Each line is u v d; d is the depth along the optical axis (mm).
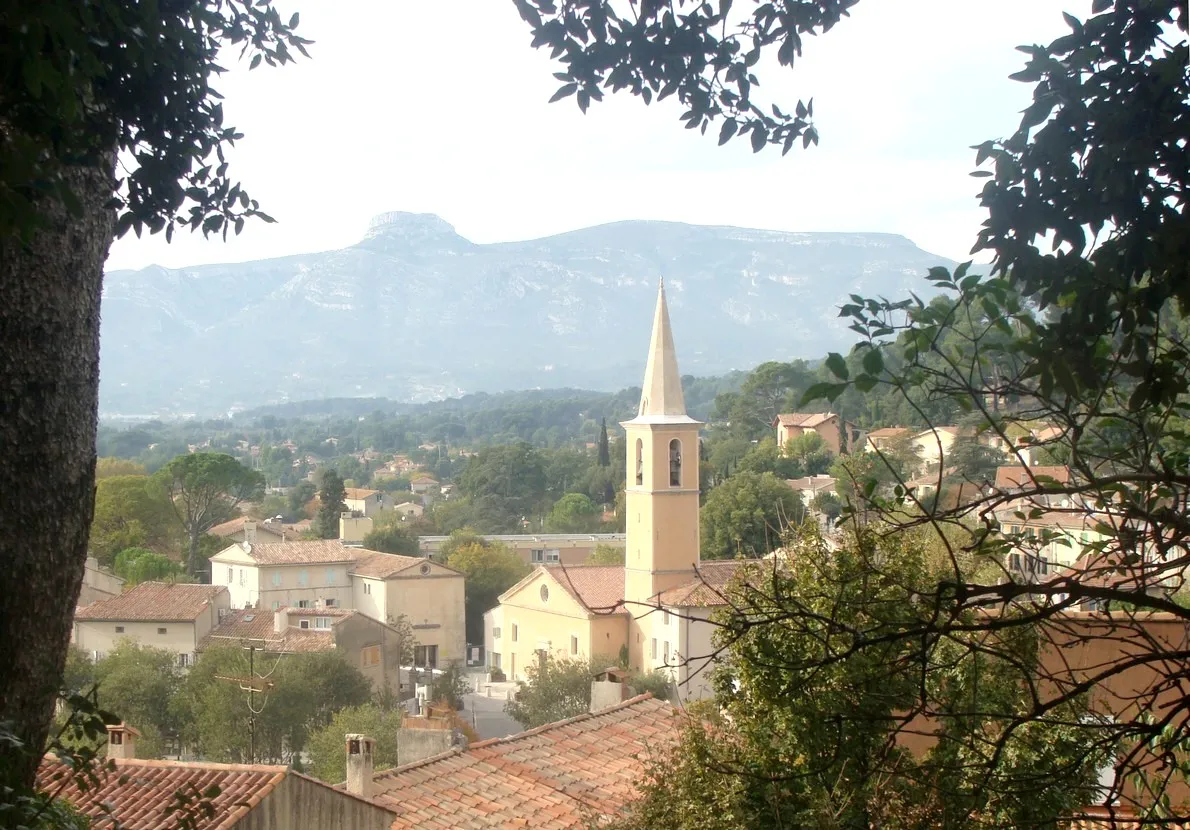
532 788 19594
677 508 70812
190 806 7641
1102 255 5500
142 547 101062
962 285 5609
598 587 75688
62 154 6523
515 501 163250
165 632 68500
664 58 7520
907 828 10711
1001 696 10602
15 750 6434
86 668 55188
